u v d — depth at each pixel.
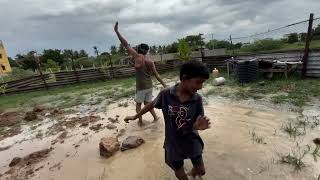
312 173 3.37
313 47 9.25
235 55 13.85
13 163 4.82
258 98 7.41
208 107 7.07
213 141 4.68
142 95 5.84
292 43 11.72
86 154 4.86
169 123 2.63
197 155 2.76
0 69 46.59
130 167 4.11
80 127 6.60
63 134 6.15
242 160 3.89
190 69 2.30
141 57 5.68
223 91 8.86
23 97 13.30
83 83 17.20
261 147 4.25
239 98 7.68
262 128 5.07
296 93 7.32
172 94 2.53
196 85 2.36
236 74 10.78
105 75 17.91
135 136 5.04
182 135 2.64
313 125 4.92
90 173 4.09
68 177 4.07
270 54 11.37
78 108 8.98
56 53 53.75
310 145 4.14
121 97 10.00
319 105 6.07
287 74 9.76
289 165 3.60
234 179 3.41
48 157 4.94
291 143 4.27
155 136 5.30
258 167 3.64
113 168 4.16
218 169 3.69
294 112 5.81
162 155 4.37
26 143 5.93
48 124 7.30
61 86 16.66
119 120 6.82
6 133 6.89
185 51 19.27
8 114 9.16
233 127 5.29
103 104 9.14
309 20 8.88
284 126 5.03
